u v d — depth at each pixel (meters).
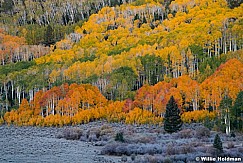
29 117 136.00
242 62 139.25
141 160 55.91
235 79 123.25
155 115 122.69
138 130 107.12
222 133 91.88
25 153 66.50
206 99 114.69
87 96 135.62
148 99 126.38
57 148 75.19
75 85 145.25
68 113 133.00
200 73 145.00
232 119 94.62
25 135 109.31
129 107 128.12
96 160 59.66
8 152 67.44
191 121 112.06
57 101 140.75
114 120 123.94
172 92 119.94
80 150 72.88
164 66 159.00
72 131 104.12
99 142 85.25
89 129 107.94
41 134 112.12
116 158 62.38
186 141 77.50
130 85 149.62
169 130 97.56
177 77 145.25
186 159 55.19
